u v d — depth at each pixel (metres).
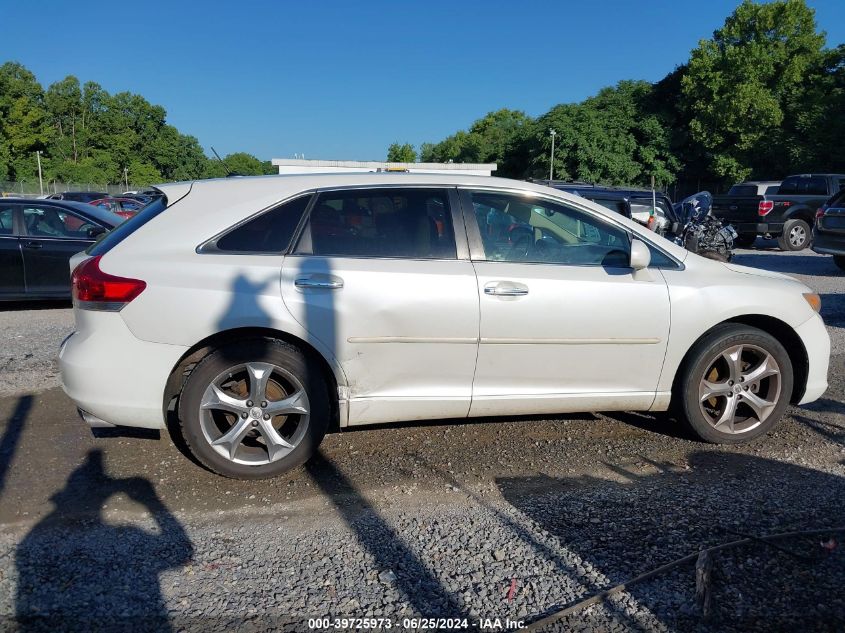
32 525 3.20
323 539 3.09
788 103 42.84
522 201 4.03
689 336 4.05
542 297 3.81
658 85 52.09
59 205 9.18
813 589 2.65
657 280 4.02
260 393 3.59
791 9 41.75
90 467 3.83
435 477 3.74
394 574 2.81
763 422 4.22
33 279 8.88
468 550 2.99
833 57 41.94
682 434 4.39
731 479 3.70
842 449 4.14
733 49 42.62
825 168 38.41
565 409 4.04
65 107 86.00
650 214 10.24
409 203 3.88
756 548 2.94
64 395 5.10
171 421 3.97
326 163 27.62
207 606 2.59
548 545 3.02
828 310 8.86
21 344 6.84
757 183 20.62
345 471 3.82
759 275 4.35
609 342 3.94
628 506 3.39
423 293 3.68
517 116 87.31
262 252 3.67
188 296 3.49
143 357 3.50
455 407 3.86
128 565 2.87
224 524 3.23
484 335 3.77
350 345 3.64
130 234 3.67
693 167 49.16
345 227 3.78
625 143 48.56
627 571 2.81
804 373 4.36
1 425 4.46
